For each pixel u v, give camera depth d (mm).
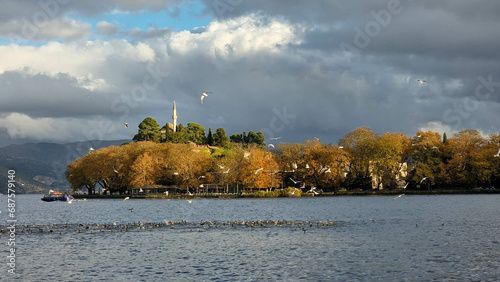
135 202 179875
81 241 62750
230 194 196250
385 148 190250
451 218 90250
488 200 149750
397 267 45250
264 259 49719
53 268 46406
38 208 151250
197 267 46281
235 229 73750
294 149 197125
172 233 69875
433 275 41969
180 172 197250
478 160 183750
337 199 176750
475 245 56469
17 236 67625
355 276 42031
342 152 191875
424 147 193500
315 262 47969
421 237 63844
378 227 75688
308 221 83438
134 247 57781
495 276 41375
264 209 126500
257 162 189750
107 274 43812
